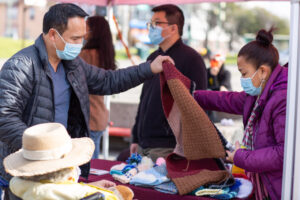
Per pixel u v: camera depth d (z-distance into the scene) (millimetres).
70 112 2531
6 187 2338
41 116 2312
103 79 2684
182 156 2705
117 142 6656
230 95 2723
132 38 18141
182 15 3355
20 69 2203
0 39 26047
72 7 2305
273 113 2211
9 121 2092
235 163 2320
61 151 1801
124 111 6324
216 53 5680
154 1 4031
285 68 2340
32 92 2281
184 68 3201
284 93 2199
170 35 3287
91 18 3723
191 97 2545
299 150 1994
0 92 2152
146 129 3264
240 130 4117
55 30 2264
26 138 1784
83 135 2559
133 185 2615
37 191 1756
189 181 2434
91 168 3080
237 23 37062
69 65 2443
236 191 2430
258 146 2307
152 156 3064
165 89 2701
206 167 2658
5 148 2273
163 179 2529
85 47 3699
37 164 1752
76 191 1786
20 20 30266
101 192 1934
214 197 2377
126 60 16328
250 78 2326
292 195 2018
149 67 2689
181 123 2666
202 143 2500
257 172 2328
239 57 2363
